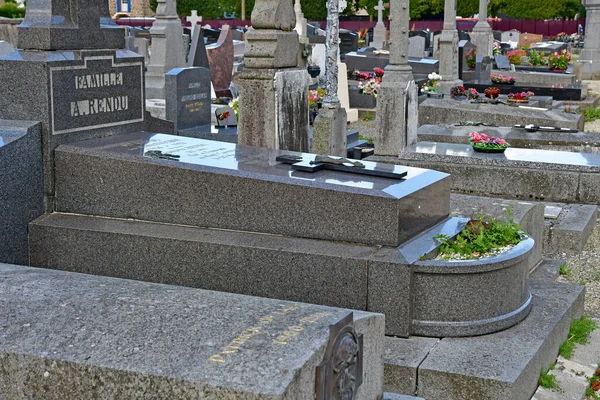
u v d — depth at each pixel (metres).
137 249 6.01
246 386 3.28
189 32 30.44
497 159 9.99
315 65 22.30
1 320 3.85
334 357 3.65
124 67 7.22
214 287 5.84
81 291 4.23
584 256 8.52
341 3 15.33
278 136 8.98
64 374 3.53
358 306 5.50
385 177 6.11
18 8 39.12
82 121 6.80
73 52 6.70
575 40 65.88
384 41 40.09
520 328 5.66
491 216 7.04
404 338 5.45
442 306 5.45
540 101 17.88
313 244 5.71
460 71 21.88
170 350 3.55
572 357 5.86
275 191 5.84
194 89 12.62
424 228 6.01
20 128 6.32
